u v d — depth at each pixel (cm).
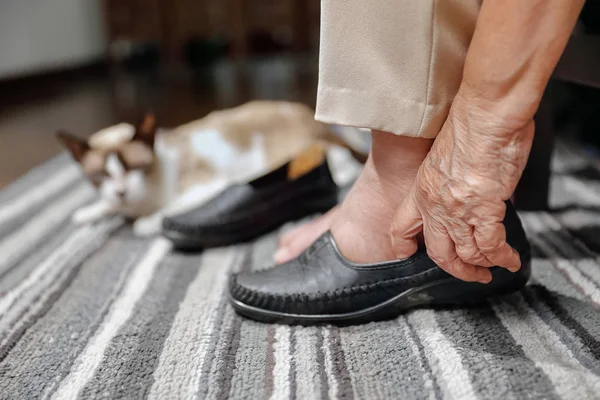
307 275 59
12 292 71
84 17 359
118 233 95
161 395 47
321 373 49
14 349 57
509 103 41
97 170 103
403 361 50
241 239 86
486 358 48
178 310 63
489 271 51
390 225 54
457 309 58
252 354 53
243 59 445
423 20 45
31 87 287
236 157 117
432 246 49
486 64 41
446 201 45
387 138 54
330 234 61
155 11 407
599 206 93
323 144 119
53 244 91
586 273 66
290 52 460
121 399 47
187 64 424
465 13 45
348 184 102
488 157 43
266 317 59
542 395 42
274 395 46
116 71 390
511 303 59
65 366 53
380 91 49
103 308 65
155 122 105
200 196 106
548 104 85
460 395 44
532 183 90
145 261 80
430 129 49
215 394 47
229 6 429
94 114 225
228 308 63
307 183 92
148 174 104
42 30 302
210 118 128
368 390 46
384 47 48
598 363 47
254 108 127
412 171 54
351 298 57
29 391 49
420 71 47
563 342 51
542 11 39
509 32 40
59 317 64
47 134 186
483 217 44
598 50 59
